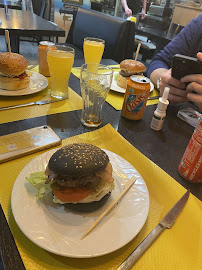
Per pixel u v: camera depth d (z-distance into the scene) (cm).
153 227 48
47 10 378
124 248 43
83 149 49
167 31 341
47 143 66
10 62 90
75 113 90
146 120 94
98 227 42
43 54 113
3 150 61
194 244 46
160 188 58
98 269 39
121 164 60
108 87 81
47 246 37
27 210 43
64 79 95
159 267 40
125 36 209
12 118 80
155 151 75
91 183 47
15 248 40
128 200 49
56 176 47
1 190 50
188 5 320
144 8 361
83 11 268
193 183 63
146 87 84
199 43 147
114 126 86
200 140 57
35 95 99
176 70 96
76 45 273
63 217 44
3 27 195
